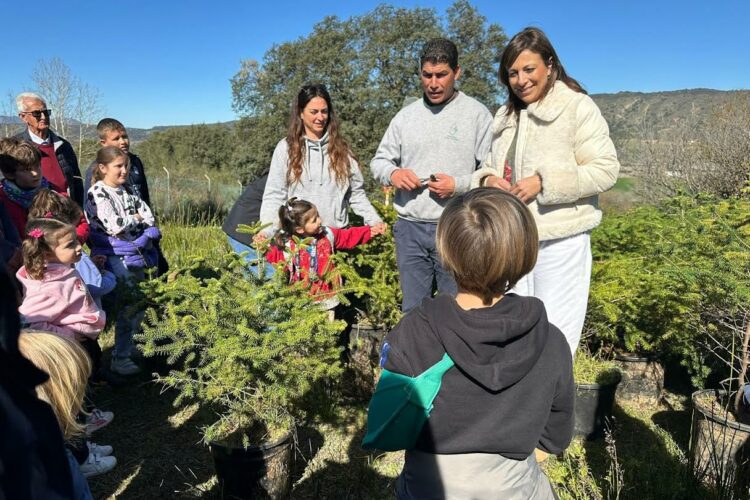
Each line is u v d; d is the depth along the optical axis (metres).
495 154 3.04
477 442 1.34
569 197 2.57
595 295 3.51
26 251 2.51
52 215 2.93
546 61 2.65
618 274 3.73
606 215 5.37
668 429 3.43
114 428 3.38
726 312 2.95
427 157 3.37
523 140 2.79
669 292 3.33
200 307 2.72
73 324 2.67
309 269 3.34
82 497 1.43
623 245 4.61
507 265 1.37
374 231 3.96
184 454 3.14
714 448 2.59
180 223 8.57
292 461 2.73
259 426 2.67
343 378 3.78
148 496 2.77
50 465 1.09
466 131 3.31
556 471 2.46
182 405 3.66
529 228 1.40
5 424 1.04
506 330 1.30
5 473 1.03
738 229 3.29
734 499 2.43
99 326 2.79
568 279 2.78
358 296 3.71
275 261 3.35
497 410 1.34
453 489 1.36
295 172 3.62
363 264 4.32
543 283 2.83
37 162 3.42
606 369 3.42
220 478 2.63
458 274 1.42
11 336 1.00
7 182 3.39
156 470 2.98
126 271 3.79
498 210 1.38
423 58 3.22
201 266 3.13
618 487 2.36
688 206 4.06
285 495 2.68
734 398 2.92
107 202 3.73
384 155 3.62
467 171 3.37
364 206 3.96
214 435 2.58
